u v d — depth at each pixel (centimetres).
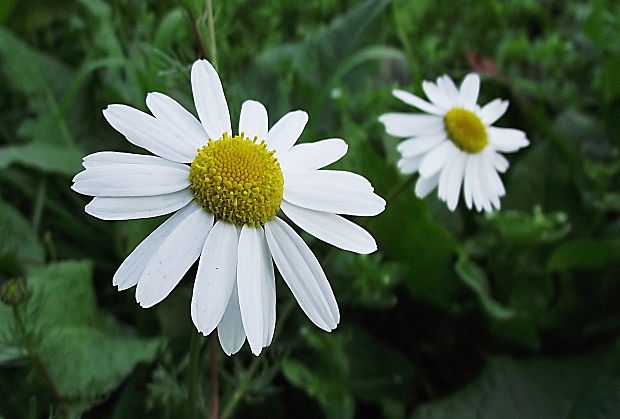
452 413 17
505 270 20
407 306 21
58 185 20
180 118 13
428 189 17
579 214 22
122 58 19
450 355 20
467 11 27
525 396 18
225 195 12
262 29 24
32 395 16
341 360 18
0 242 18
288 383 18
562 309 20
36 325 16
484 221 20
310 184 13
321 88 21
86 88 22
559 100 25
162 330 18
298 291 12
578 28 29
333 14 26
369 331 20
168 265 12
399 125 17
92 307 17
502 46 26
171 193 12
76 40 23
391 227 19
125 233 18
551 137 22
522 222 19
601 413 17
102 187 12
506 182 23
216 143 12
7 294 13
